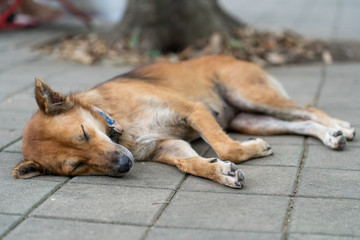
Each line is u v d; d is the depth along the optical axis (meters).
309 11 8.16
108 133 3.15
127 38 5.36
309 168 3.06
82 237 2.70
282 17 7.66
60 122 3.05
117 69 4.81
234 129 3.50
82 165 3.05
